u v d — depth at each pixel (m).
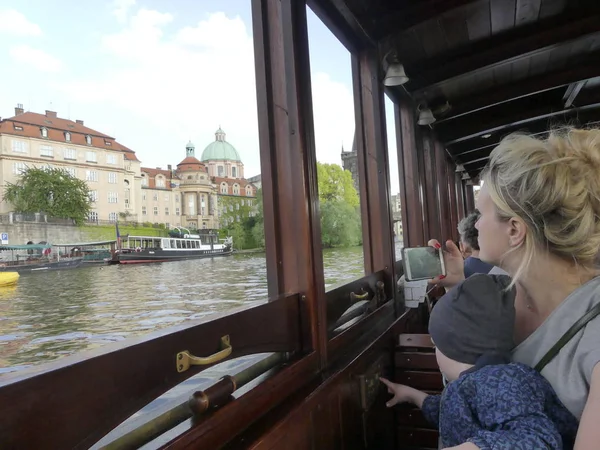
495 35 3.17
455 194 6.67
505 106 4.78
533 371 0.70
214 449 0.99
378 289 2.34
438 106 3.95
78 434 0.73
